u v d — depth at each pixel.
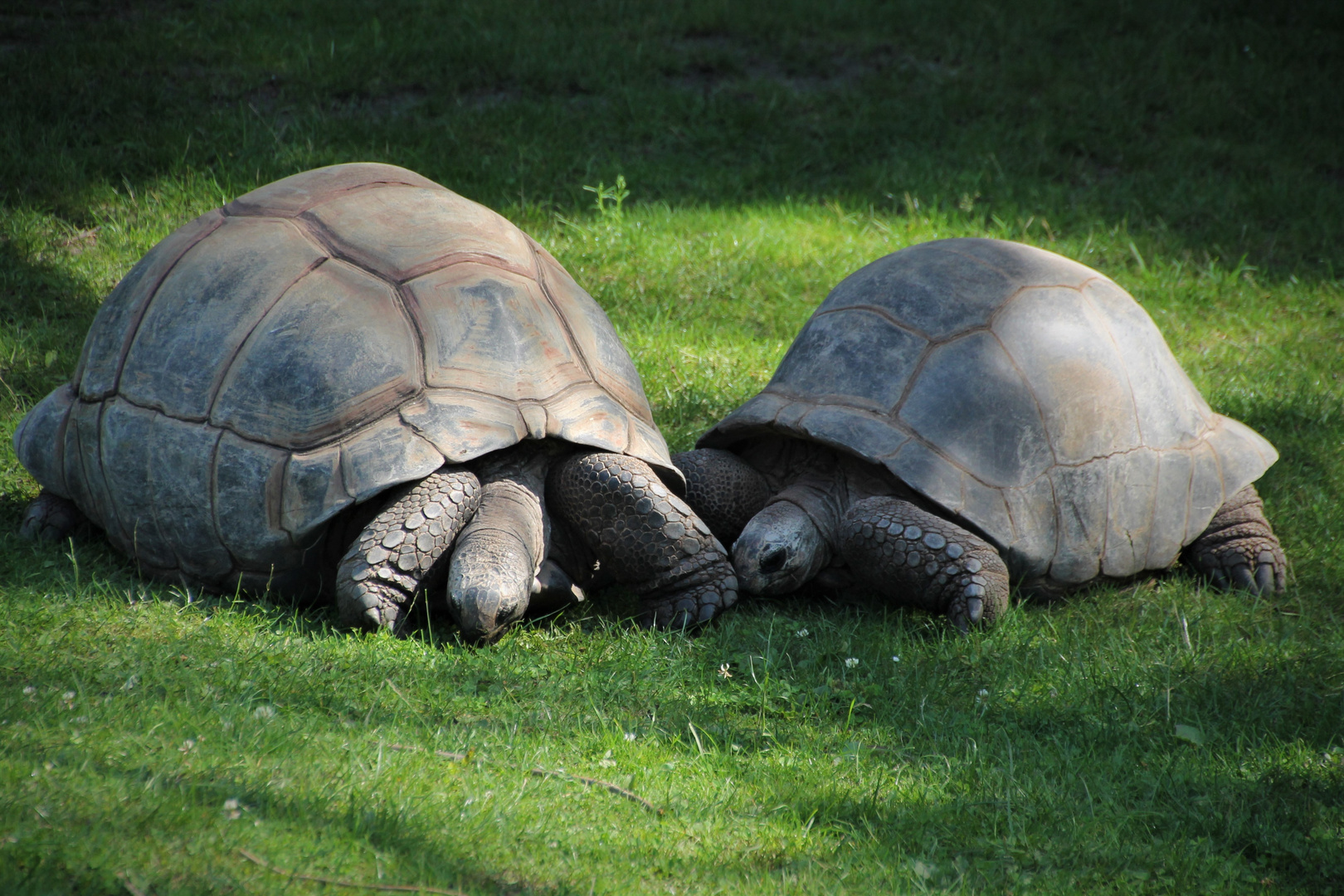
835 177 34.47
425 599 14.87
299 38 35.66
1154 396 18.09
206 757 10.32
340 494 14.23
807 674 14.62
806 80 39.25
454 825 9.79
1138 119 38.41
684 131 34.91
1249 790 12.11
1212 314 29.50
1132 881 10.41
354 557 14.20
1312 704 14.23
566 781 11.18
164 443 15.03
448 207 17.19
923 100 38.16
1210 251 32.56
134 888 8.00
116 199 28.16
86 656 12.66
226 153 30.20
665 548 15.47
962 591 15.67
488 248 16.59
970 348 17.08
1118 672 14.91
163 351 15.58
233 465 14.61
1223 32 43.97
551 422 15.22
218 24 36.09
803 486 17.41
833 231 31.38
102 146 29.94
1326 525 19.89
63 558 15.67
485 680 13.53
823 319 18.34
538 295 16.47
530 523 14.89
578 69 36.56
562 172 32.03
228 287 15.69
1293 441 22.86
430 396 14.84
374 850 9.09
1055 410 16.97
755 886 9.71
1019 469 16.56
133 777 9.63
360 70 34.59
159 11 36.88
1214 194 34.88
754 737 12.96
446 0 39.44
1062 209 33.59
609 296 27.52
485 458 15.32
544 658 14.39
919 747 12.99
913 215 32.50
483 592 13.71
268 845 8.85
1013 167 35.50
